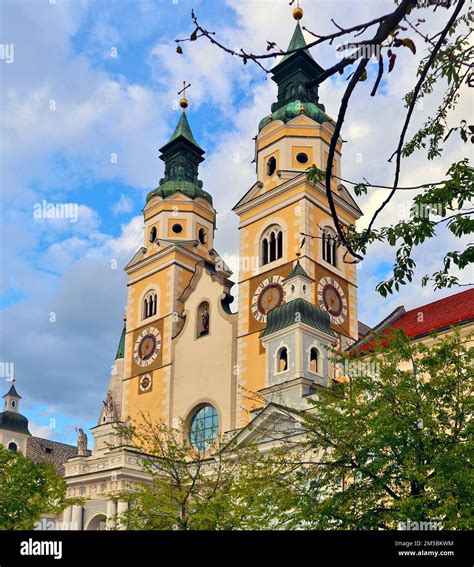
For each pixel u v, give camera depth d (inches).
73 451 3944.4
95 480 2511.1
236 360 2608.3
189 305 2896.2
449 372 1253.1
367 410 1243.2
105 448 2726.4
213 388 2640.3
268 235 2714.1
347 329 2635.3
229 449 1919.3
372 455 1202.0
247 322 2618.1
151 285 3075.8
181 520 1574.8
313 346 2210.9
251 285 2667.3
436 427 1152.2
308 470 1331.2
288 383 2129.7
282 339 2233.0
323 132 2790.4
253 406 2372.0
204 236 3203.7
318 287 2571.4
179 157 3363.7
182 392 2746.1
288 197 2687.0
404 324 2112.5
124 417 2901.1
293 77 2942.9
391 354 1306.6
